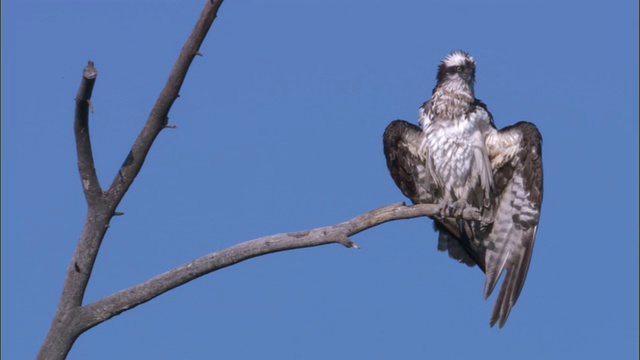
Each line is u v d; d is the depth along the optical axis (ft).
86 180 36.50
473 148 42.75
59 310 37.32
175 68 35.27
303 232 36.09
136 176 37.35
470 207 40.29
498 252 42.60
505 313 41.39
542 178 41.60
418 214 36.29
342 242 35.83
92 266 37.40
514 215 42.27
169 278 36.65
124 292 37.11
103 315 37.19
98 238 37.09
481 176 42.75
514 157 42.32
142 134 36.63
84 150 35.73
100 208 37.09
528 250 41.83
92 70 32.63
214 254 36.47
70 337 37.22
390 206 36.37
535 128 41.81
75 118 34.55
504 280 41.91
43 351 37.14
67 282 37.29
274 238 36.09
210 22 34.50
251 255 36.22
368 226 36.14
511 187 42.52
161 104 35.94
